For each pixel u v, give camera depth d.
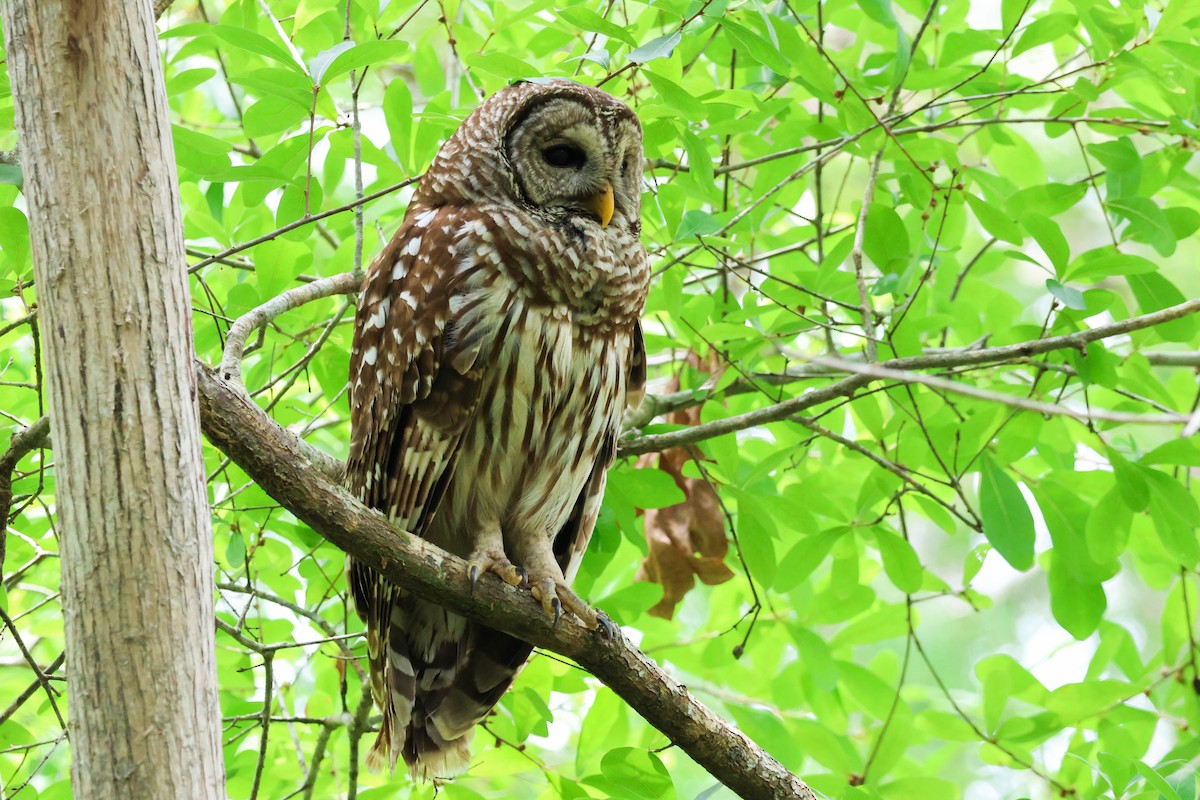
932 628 19.00
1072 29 8.99
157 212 4.60
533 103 7.84
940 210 10.09
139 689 4.37
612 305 7.77
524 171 7.73
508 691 9.22
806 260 10.64
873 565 11.66
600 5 9.30
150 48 4.68
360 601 7.99
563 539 8.80
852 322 9.98
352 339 8.69
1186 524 9.03
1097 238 17.47
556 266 7.49
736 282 10.91
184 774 4.37
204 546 4.57
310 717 9.68
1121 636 10.55
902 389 9.65
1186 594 10.26
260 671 10.99
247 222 9.71
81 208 4.50
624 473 9.14
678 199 8.98
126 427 4.44
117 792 4.32
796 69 8.45
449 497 7.93
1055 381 9.34
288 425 9.57
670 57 8.06
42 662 11.67
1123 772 8.10
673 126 8.70
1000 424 9.30
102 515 4.42
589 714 9.12
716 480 9.55
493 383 7.51
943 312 10.20
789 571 9.64
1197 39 9.25
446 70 12.43
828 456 11.23
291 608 8.57
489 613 6.76
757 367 10.76
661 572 9.93
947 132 11.30
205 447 8.89
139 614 4.39
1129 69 9.02
